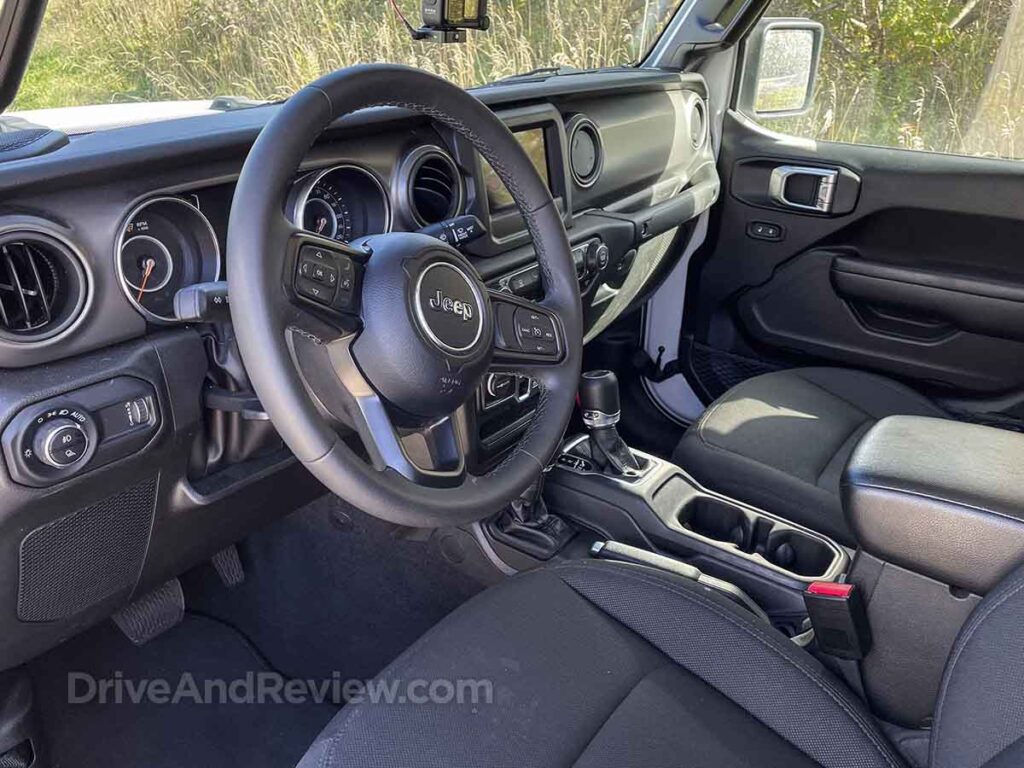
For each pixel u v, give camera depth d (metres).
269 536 1.65
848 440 1.59
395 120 1.13
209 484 1.07
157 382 0.94
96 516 0.95
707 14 1.92
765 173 2.02
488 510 0.94
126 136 0.99
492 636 0.97
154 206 0.95
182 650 1.55
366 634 1.58
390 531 1.57
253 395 1.01
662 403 2.22
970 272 1.83
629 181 1.72
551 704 0.90
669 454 2.13
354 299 0.85
